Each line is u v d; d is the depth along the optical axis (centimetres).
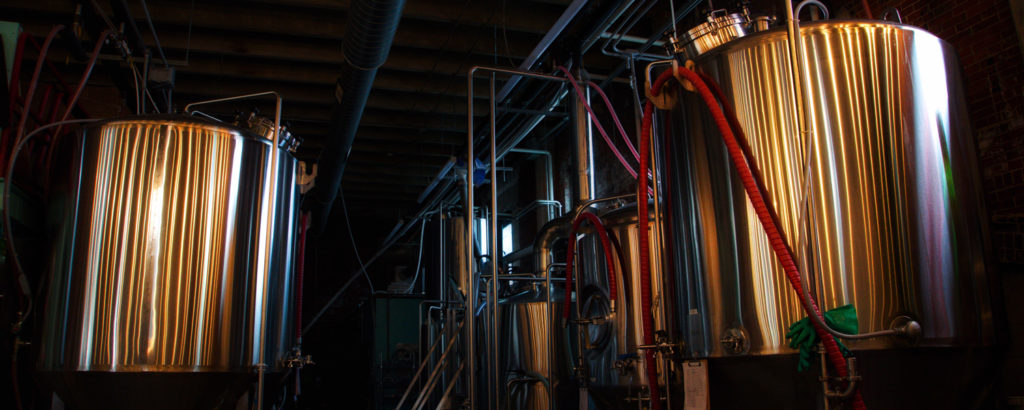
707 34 212
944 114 178
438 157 930
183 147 262
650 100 208
